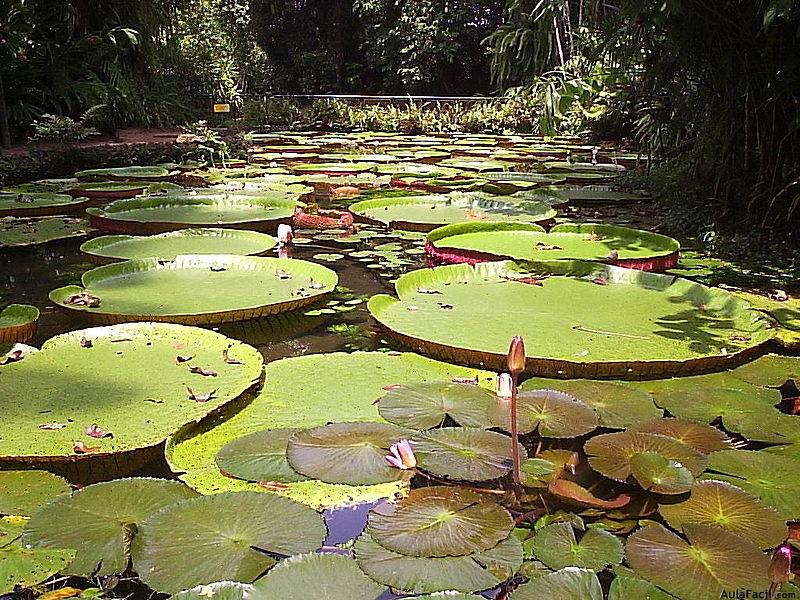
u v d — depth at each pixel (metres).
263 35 18.44
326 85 18.66
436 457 1.65
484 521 1.42
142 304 2.81
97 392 1.98
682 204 5.13
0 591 1.22
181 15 13.59
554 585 1.23
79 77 9.21
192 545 1.34
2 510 1.46
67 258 3.89
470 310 2.79
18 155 6.96
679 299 2.98
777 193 4.14
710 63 4.24
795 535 1.41
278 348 2.54
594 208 5.67
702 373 2.26
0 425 1.78
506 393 1.96
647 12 4.03
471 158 9.58
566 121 12.23
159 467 1.70
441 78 17.67
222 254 3.64
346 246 4.23
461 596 1.19
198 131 9.57
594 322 2.66
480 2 17.00
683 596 1.22
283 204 5.29
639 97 6.64
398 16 17.45
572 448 1.77
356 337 2.66
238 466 1.63
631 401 1.99
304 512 1.45
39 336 2.62
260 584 1.21
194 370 2.14
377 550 1.33
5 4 8.01
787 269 3.62
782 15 3.19
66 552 1.32
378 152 10.09
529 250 3.84
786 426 1.86
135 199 5.15
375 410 1.95
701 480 1.59
